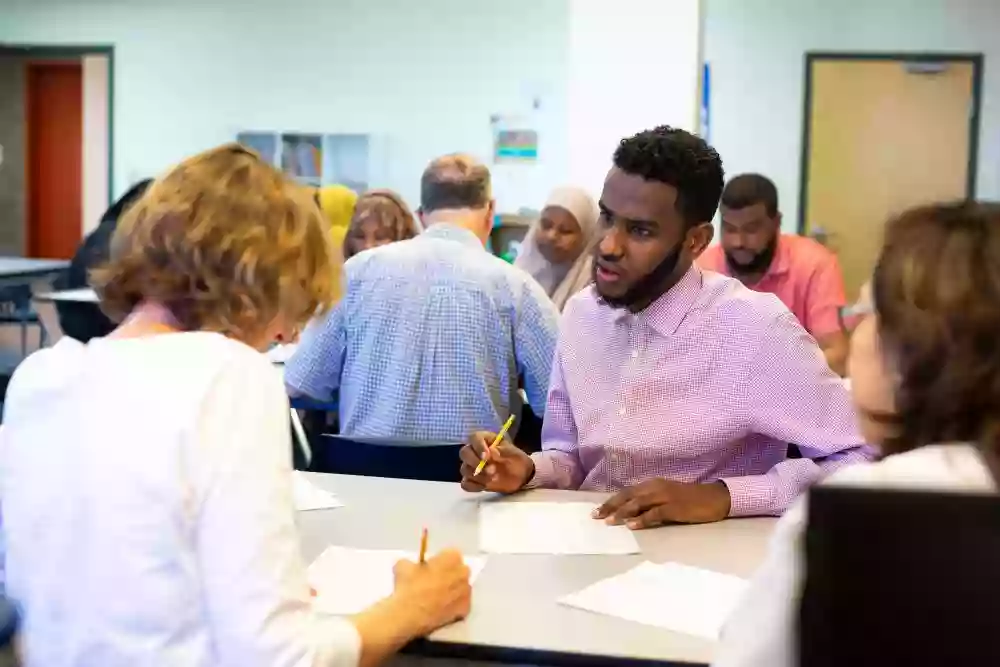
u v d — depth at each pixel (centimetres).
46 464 106
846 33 637
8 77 862
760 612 87
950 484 81
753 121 648
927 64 633
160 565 101
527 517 174
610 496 187
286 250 115
